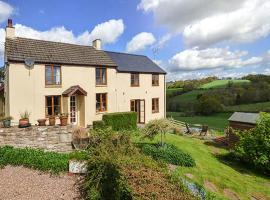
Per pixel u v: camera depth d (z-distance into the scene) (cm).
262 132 1716
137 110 2791
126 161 939
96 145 1139
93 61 2330
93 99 2317
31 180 1044
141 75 2789
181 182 932
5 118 1474
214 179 1327
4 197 919
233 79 7806
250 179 1537
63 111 2089
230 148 2188
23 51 1941
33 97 1925
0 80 2734
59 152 1364
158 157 1377
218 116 4794
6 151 1242
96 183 895
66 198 918
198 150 1919
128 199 827
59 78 2094
